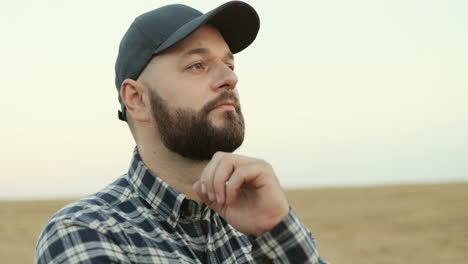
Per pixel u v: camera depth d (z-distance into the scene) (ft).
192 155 7.09
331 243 64.85
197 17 7.57
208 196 5.60
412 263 49.32
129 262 6.05
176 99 7.11
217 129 6.99
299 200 157.69
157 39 7.34
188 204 6.84
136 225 6.46
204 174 5.61
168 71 7.22
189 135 7.00
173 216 6.72
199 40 7.29
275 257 5.55
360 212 110.63
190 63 7.18
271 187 5.58
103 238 6.05
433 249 58.70
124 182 7.19
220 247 6.91
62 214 6.34
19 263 48.29
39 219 107.14
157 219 6.72
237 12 7.68
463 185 211.41
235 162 5.55
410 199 139.64
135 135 7.63
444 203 122.72
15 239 70.23
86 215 6.22
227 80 7.13
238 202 5.72
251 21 7.93
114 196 6.84
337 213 110.73
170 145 7.11
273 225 5.57
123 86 7.58
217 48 7.39
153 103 7.30
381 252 56.70
